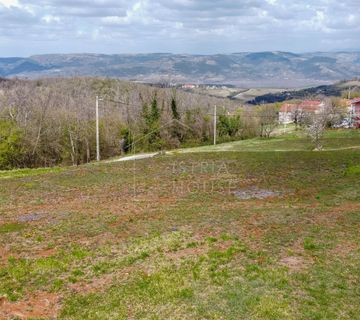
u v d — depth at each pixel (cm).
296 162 2906
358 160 2825
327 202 1933
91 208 2041
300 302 991
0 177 3039
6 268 1270
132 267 1250
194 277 1147
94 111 5697
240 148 4731
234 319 930
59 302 1059
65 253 1391
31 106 5194
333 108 6312
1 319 962
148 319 950
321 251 1299
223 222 1648
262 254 1288
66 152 5150
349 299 1000
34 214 1945
